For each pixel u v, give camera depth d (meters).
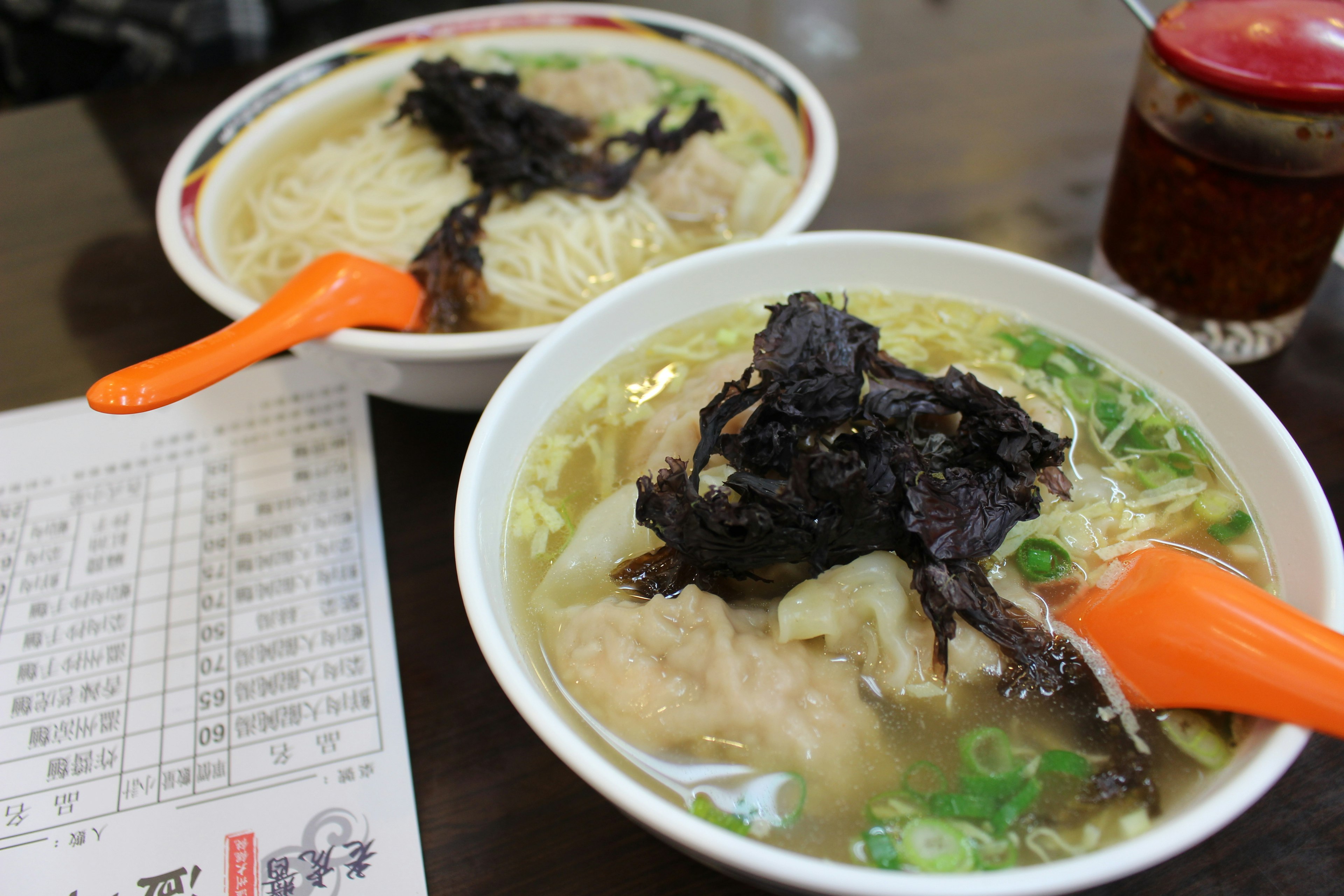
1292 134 0.24
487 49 0.40
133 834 0.21
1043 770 0.19
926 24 0.45
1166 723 0.19
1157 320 0.23
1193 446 0.22
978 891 0.15
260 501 0.27
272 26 0.54
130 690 0.24
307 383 0.30
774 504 0.19
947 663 0.19
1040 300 0.24
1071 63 0.42
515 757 0.22
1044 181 0.36
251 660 0.24
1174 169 0.26
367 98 0.39
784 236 0.25
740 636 0.20
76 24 0.51
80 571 0.26
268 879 0.21
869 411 0.21
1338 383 0.28
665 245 0.33
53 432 0.29
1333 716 0.17
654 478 0.23
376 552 0.26
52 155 0.40
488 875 0.21
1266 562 0.20
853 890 0.15
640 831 0.21
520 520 0.22
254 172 0.36
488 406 0.22
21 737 0.23
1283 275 0.27
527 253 0.32
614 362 0.25
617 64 0.38
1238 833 0.20
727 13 0.46
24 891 0.21
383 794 0.22
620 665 0.20
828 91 0.41
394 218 0.34
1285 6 0.25
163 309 0.34
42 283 0.35
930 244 0.25
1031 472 0.20
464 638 0.24
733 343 0.26
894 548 0.20
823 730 0.19
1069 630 0.20
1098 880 0.15
